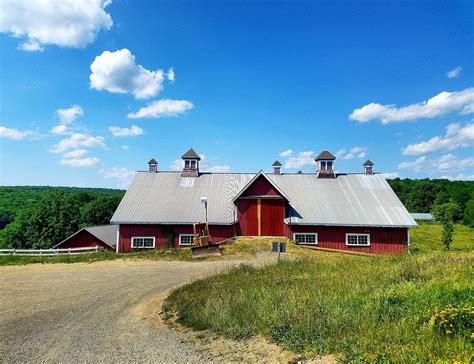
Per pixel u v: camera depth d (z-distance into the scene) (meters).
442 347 5.66
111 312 11.23
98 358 7.25
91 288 15.11
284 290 10.35
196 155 35.81
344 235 29.28
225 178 35.56
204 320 8.95
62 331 9.30
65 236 49.25
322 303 8.59
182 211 30.45
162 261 22.05
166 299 12.29
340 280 11.40
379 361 5.57
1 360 7.34
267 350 6.96
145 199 31.64
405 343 6.13
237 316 8.77
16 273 19.06
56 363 7.09
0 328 9.72
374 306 7.90
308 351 6.61
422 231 65.94
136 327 9.41
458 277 9.80
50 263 22.16
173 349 7.51
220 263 21.03
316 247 28.22
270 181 30.27
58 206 50.44
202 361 6.77
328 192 32.81
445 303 7.34
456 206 86.25
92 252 27.03
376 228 29.12
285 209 30.62
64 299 13.20
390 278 11.04
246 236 29.80
